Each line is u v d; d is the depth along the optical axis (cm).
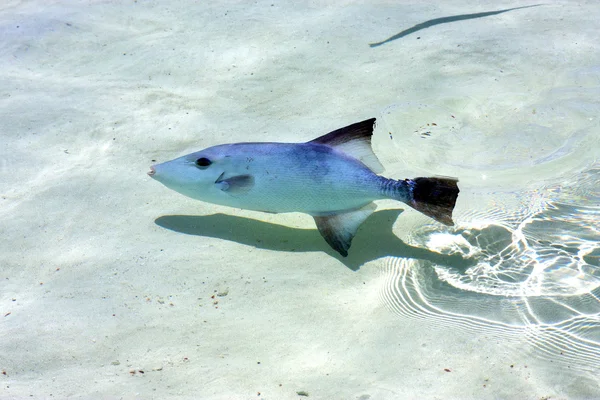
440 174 139
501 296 117
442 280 120
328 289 120
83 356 110
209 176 126
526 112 154
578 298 116
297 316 115
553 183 137
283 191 124
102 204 136
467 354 109
